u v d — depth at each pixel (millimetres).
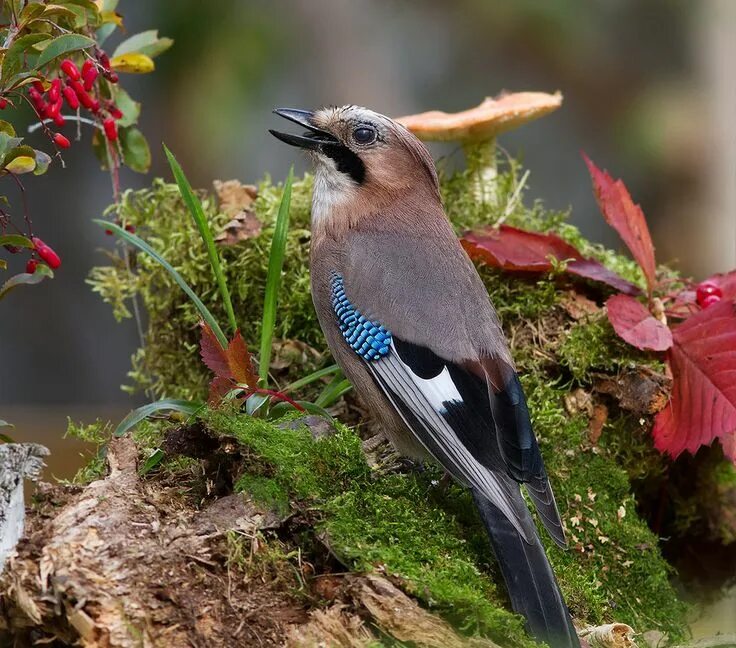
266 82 20891
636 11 23031
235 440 7383
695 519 10273
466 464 7598
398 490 7750
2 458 6684
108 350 21828
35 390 21609
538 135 23188
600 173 9469
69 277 21641
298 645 6387
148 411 8023
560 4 22672
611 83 23078
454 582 6949
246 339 10180
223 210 10367
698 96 22781
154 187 10711
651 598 8516
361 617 6555
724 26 22703
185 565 6668
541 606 6852
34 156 7191
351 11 22094
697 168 22672
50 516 7020
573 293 9766
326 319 8625
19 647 6773
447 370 7914
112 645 6242
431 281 8297
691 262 22547
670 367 9016
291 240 10070
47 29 7719
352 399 9445
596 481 8961
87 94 7887
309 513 7102
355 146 8875
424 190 8961
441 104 22781
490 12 22594
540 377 9422
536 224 10711
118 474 7543
